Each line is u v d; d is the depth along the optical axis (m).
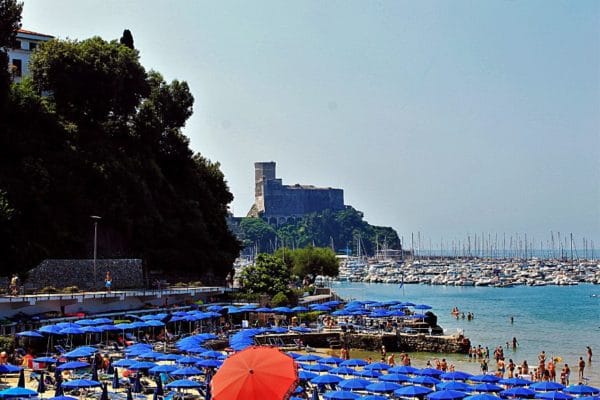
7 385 55.31
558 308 167.50
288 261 188.62
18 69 125.69
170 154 128.25
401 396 54.62
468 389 55.69
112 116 120.44
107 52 114.56
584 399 52.81
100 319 76.38
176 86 133.25
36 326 74.00
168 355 60.47
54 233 97.12
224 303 106.94
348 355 83.69
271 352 21.97
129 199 108.88
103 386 49.25
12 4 99.75
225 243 135.38
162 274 114.75
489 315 149.12
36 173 96.38
